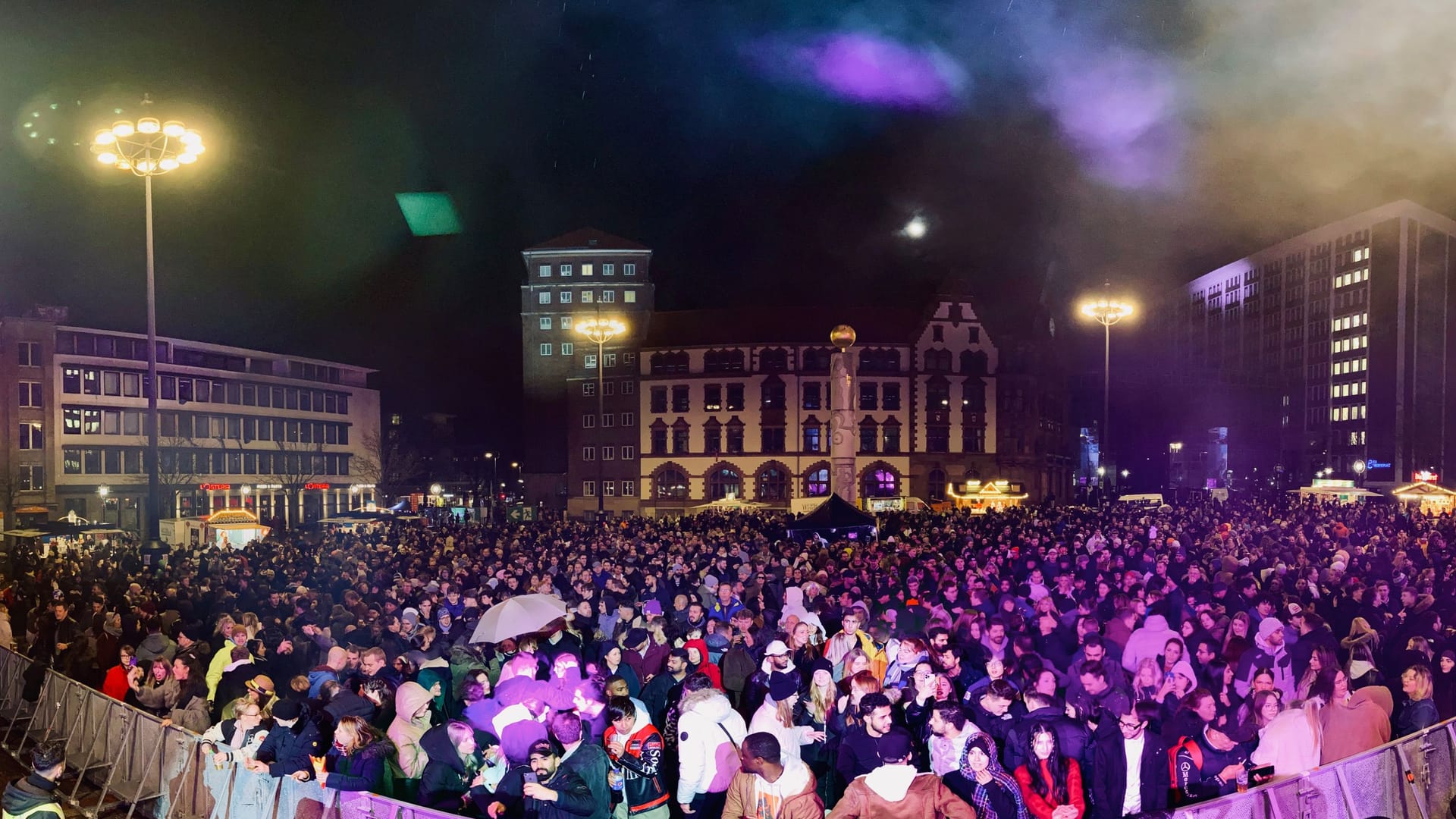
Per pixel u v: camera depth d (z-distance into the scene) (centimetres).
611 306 9338
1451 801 740
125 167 2853
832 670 1070
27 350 6719
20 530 4122
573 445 9062
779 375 8681
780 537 3625
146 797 1031
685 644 1192
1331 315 11881
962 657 1170
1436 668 1078
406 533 4188
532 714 834
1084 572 1988
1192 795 770
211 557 2978
